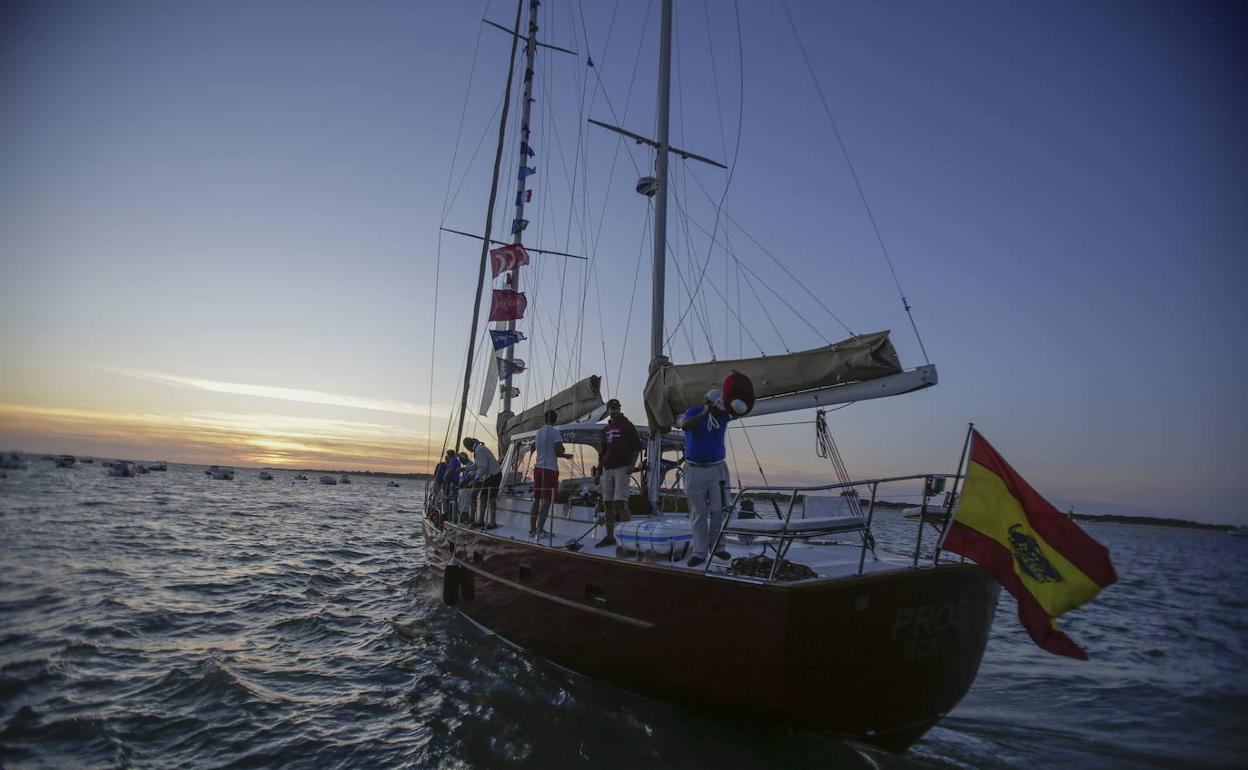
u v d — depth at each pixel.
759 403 6.14
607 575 6.13
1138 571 23.58
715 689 5.14
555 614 6.90
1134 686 7.62
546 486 7.79
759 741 5.28
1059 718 6.51
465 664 7.56
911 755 5.41
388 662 7.61
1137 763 5.35
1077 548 4.61
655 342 7.82
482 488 9.92
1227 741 5.80
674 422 6.80
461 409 14.33
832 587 4.56
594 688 6.62
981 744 5.75
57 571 11.52
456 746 5.28
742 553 6.36
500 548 8.29
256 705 6.00
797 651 4.60
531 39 15.38
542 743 5.36
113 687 6.15
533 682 6.91
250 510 30.83
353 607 10.65
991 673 8.23
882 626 4.75
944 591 5.06
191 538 17.55
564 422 10.08
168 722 5.50
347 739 5.39
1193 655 9.27
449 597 9.54
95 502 25.28
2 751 4.74
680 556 5.89
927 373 5.08
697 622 5.18
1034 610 4.46
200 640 8.03
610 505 6.86
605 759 5.05
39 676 6.23
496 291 13.45
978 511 4.76
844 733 4.91
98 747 4.94
